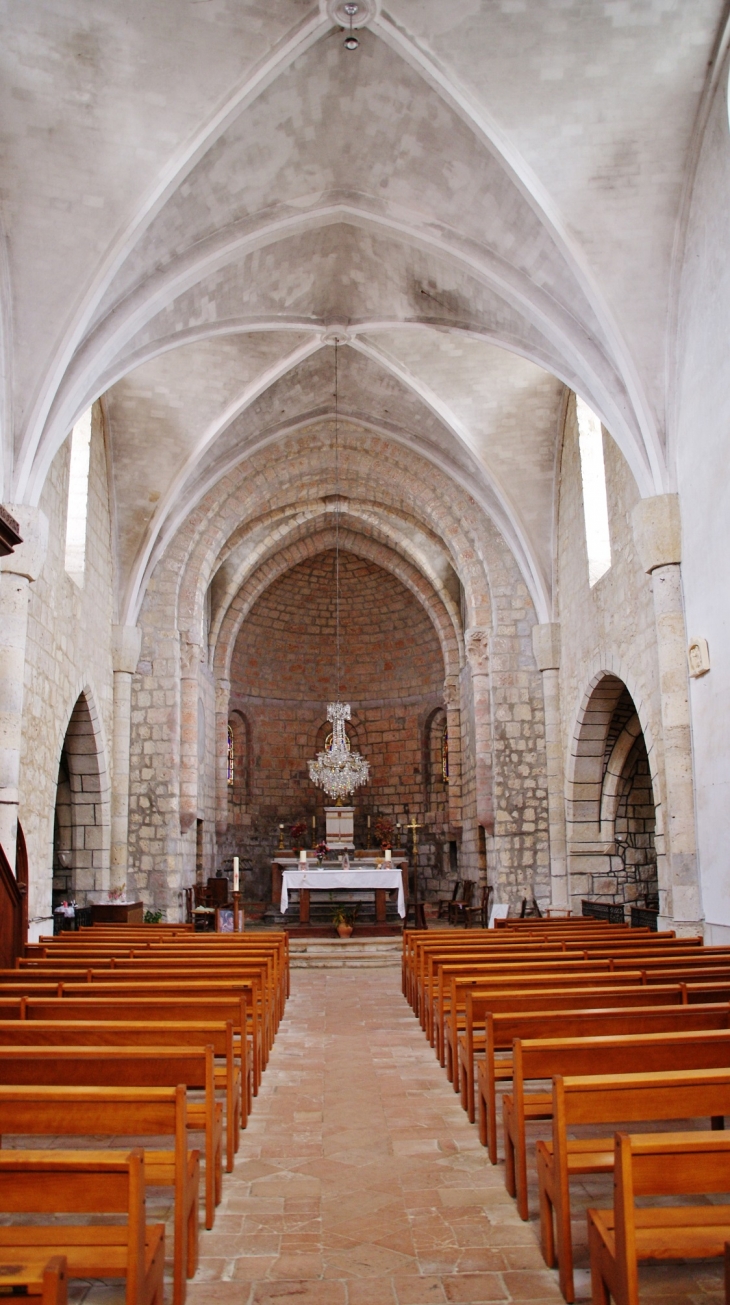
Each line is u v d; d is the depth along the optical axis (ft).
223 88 34.24
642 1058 15.14
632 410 40.19
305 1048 29.68
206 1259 14.38
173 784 59.11
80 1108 12.39
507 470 59.16
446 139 37.86
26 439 37.58
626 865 56.39
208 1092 15.25
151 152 35.45
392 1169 18.25
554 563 60.59
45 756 42.42
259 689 86.94
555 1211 13.88
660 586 38.78
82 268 37.09
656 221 37.55
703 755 36.11
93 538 52.95
